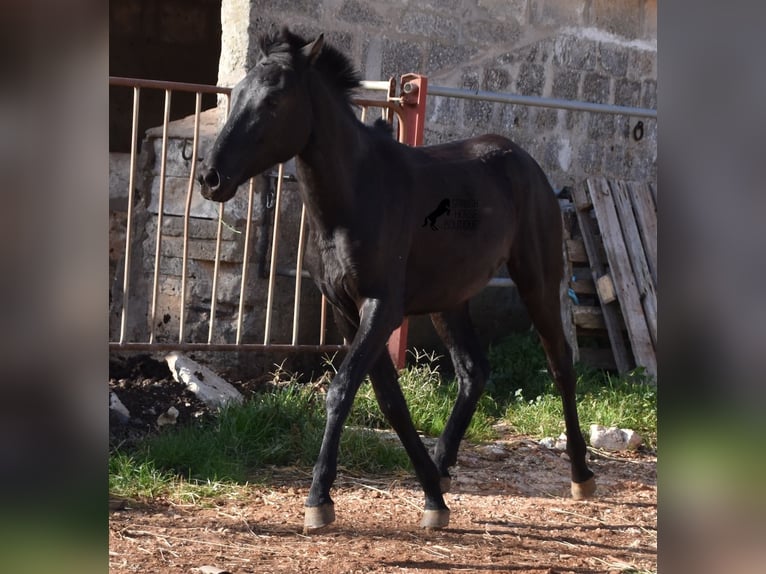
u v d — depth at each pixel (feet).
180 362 18.17
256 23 20.44
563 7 25.27
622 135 27.04
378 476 15.34
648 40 27.17
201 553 11.03
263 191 20.06
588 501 14.92
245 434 15.65
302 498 13.79
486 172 13.82
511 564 11.32
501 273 24.47
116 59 31.09
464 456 16.80
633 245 23.63
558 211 15.11
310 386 18.63
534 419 19.04
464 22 23.63
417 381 18.90
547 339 14.98
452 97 21.40
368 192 11.68
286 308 20.72
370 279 11.62
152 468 13.91
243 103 10.79
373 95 22.17
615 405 20.15
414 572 10.79
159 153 20.58
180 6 31.78
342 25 21.71
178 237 20.12
